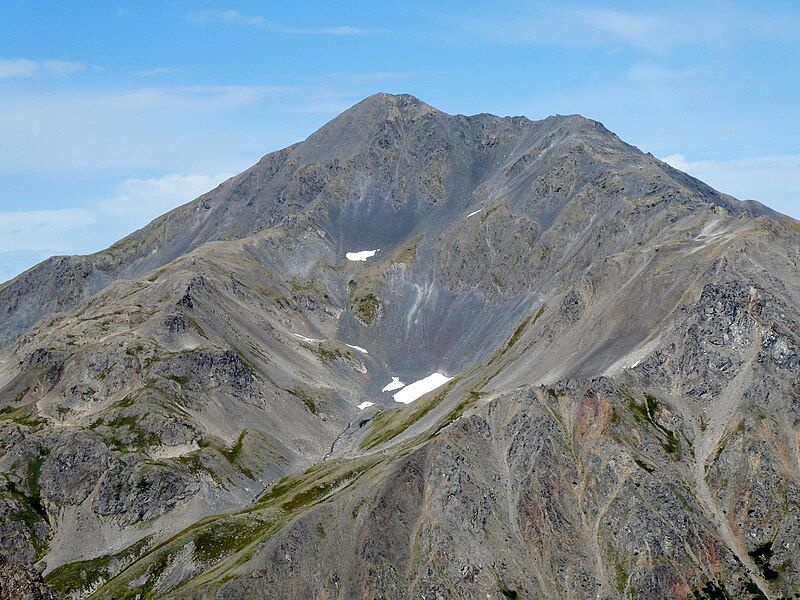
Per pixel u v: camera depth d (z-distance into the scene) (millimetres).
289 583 151750
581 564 150000
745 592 142000
